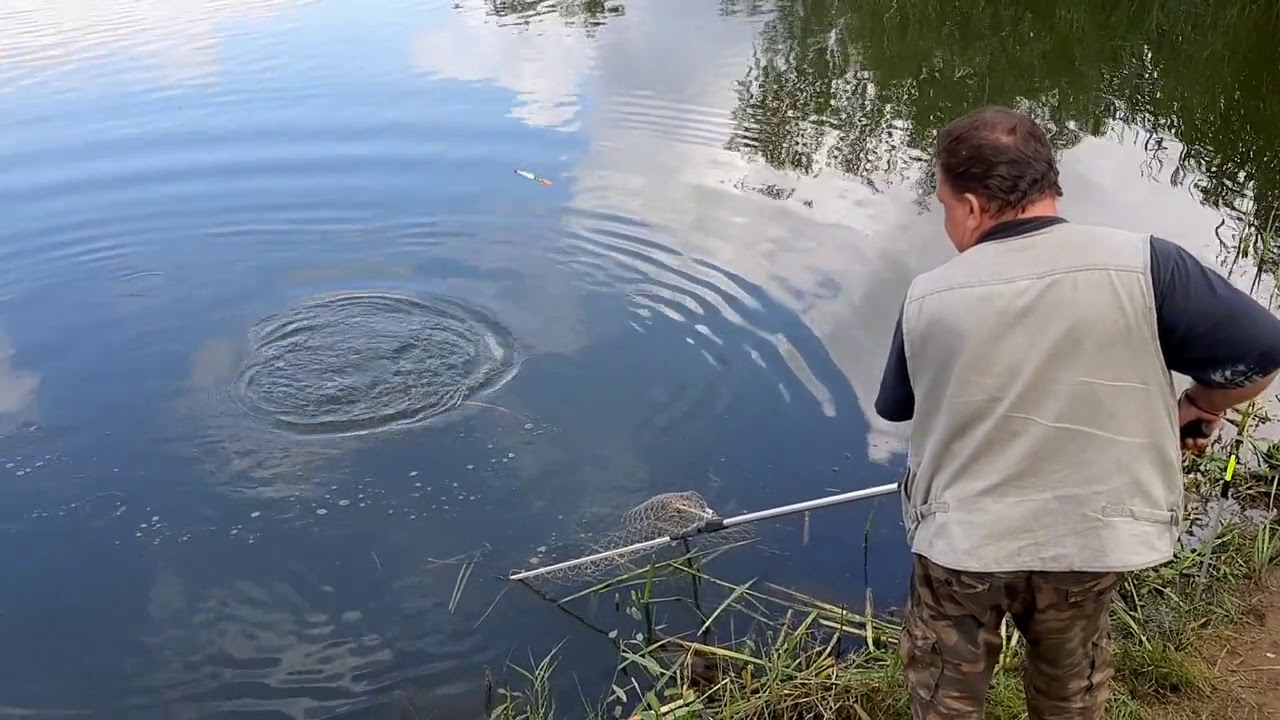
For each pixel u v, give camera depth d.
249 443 4.57
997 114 2.06
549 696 3.24
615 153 7.94
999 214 2.04
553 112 8.77
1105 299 1.91
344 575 3.78
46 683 3.30
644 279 6.05
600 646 3.44
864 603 3.55
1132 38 10.84
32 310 5.77
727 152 7.97
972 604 2.07
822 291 5.76
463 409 4.82
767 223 6.67
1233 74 9.68
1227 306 1.85
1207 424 2.13
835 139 8.21
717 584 3.67
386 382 5.04
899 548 3.82
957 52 10.57
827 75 9.86
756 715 2.99
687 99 9.11
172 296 5.92
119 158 7.66
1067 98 9.17
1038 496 1.95
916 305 2.08
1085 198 7.02
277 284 6.07
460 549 3.90
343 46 10.53
